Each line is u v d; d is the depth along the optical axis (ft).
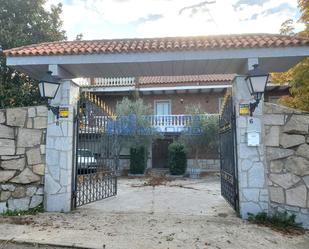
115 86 71.05
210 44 22.67
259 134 22.36
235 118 23.62
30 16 53.16
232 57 22.75
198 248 16.26
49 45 25.89
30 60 23.95
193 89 70.33
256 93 21.29
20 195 23.61
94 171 28.86
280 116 22.38
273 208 21.75
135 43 25.16
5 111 23.97
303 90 30.68
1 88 48.67
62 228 19.25
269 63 24.09
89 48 23.80
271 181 22.03
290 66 24.94
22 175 23.73
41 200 23.81
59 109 24.09
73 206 24.47
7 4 51.55
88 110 28.04
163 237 17.84
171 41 24.91
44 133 24.20
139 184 44.42
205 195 33.24
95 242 16.81
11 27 50.70
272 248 16.65
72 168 24.58
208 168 67.05
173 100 75.20
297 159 21.75
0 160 23.58
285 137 22.11
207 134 56.29
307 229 20.53
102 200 29.40
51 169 23.88
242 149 22.57
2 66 50.42
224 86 67.77
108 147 31.73
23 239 17.13
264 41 22.52
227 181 27.22
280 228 20.24
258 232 19.16
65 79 24.48
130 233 18.47
